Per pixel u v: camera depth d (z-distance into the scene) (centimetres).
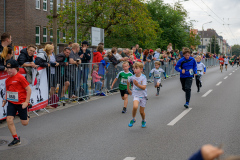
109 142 555
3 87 731
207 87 1477
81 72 1058
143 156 473
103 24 2677
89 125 697
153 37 3036
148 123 711
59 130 652
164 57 1927
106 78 1234
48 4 2969
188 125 686
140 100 664
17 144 548
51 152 502
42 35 2897
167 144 538
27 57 802
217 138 575
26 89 549
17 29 2659
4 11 2659
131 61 1346
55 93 930
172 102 1027
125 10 2706
